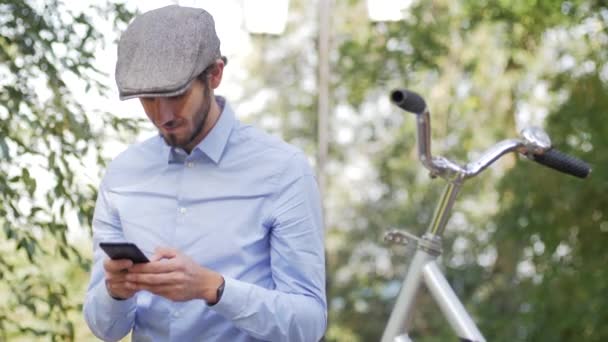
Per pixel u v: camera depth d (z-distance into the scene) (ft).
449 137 62.85
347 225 68.13
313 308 11.33
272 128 61.11
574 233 45.01
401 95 12.83
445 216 13.06
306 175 11.54
